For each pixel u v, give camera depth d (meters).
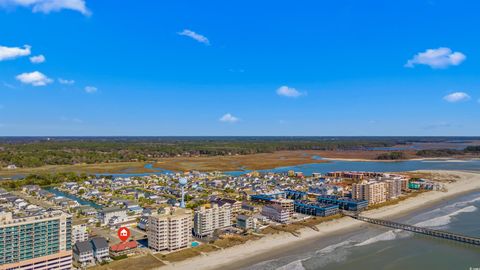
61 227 173.12
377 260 192.75
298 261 190.12
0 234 156.50
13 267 158.88
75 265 183.62
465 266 185.25
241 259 191.88
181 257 191.88
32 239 164.88
